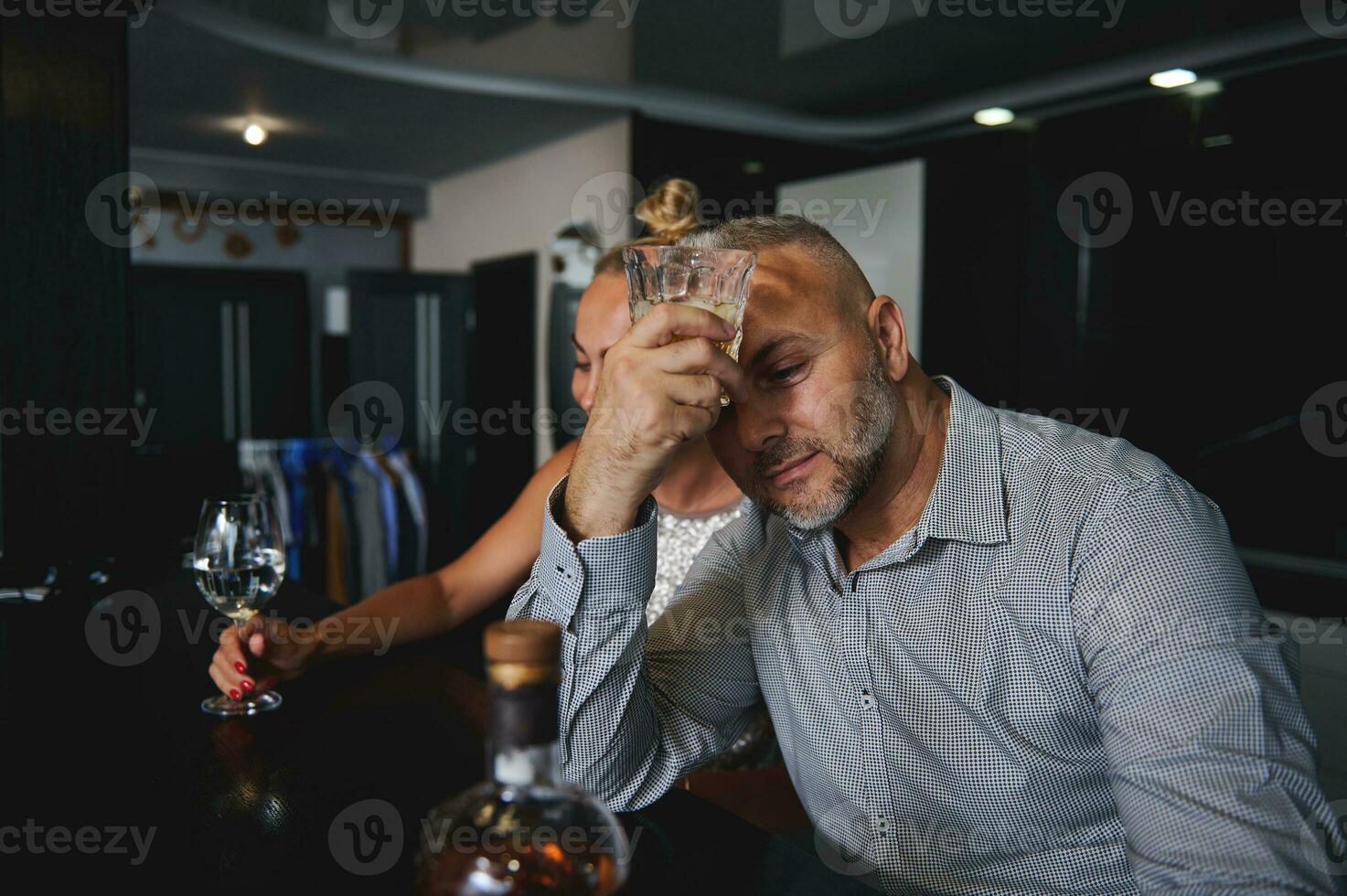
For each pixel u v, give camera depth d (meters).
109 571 1.94
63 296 2.11
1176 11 3.45
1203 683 0.82
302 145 6.25
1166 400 4.31
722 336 0.81
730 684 1.19
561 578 0.92
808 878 0.81
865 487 0.95
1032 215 4.59
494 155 6.44
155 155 6.57
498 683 0.53
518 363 6.68
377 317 6.95
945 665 1.01
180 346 7.04
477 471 7.20
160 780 0.99
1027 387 4.64
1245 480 4.07
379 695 1.27
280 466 6.05
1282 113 3.78
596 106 5.09
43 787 0.97
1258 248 3.96
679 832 0.91
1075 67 4.18
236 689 1.24
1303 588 3.50
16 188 2.04
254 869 0.80
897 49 3.99
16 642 1.51
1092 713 0.96
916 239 4.80
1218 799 0.77
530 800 0.57
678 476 1.60
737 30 3.82
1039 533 0.96
